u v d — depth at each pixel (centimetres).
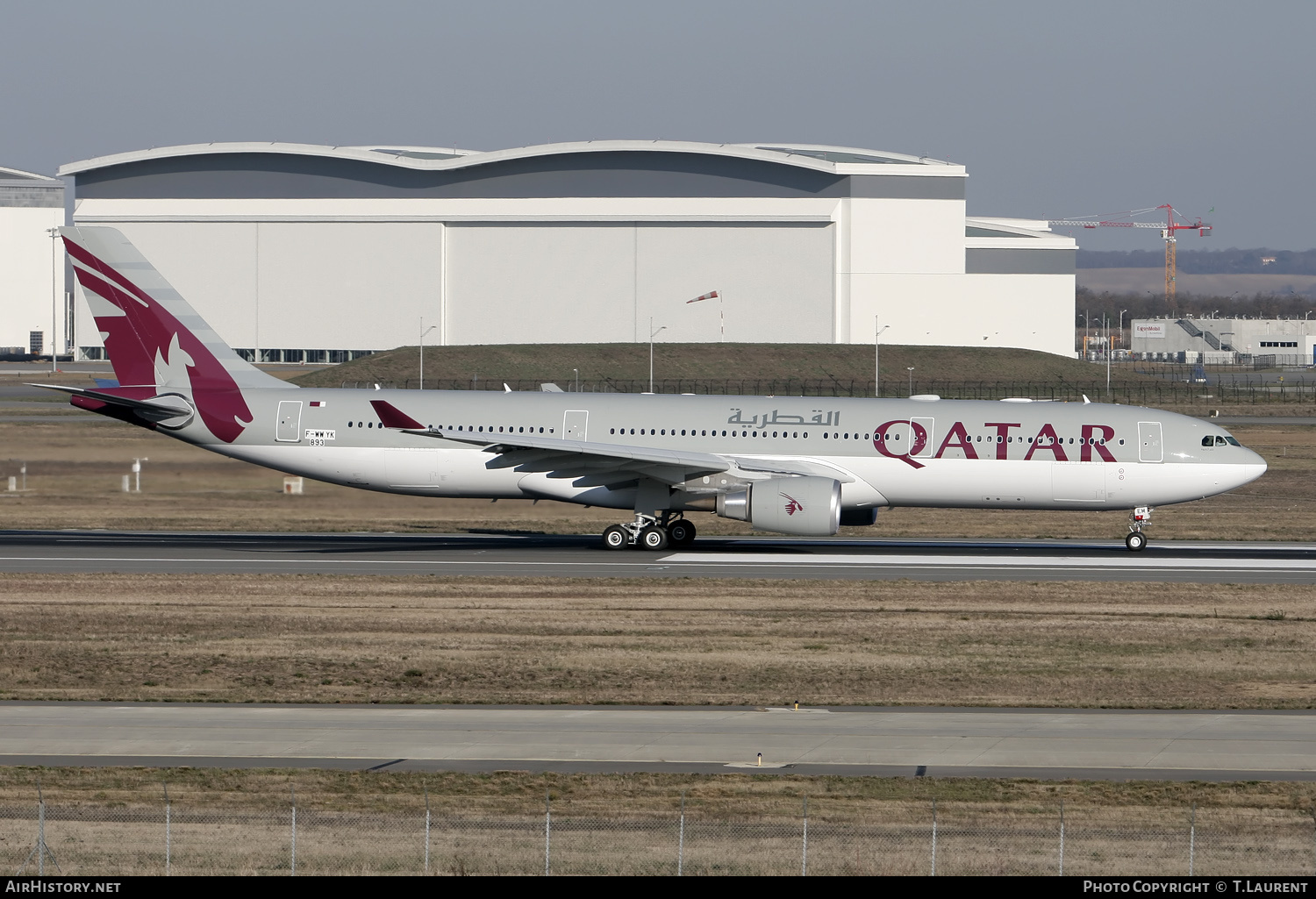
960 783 8412
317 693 10656
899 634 13075
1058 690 10956
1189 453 18238
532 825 7594
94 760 8750
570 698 10544
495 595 15012
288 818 7675
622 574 16475
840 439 18488
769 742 9306
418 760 8812
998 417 18538
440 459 18812
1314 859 7219
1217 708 10419
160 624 13312
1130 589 15738
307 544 19275
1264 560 18338
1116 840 7450
